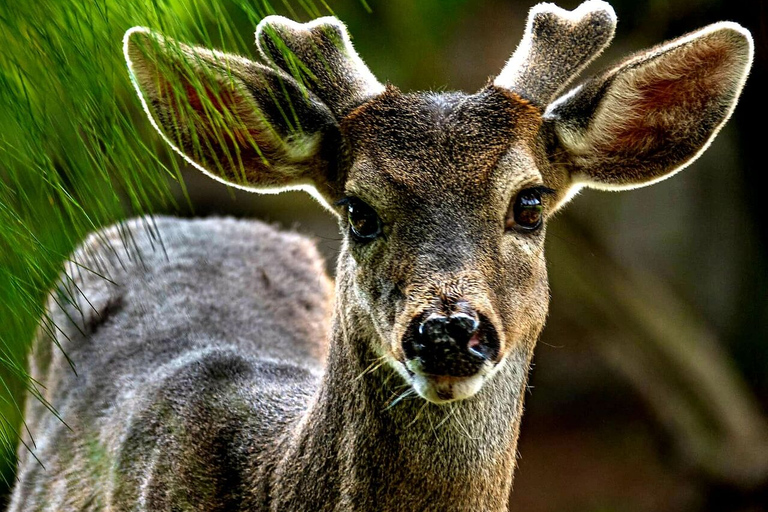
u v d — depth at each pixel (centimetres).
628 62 903
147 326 1181
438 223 807
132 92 883
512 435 878
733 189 2080
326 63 902
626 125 923
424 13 1647
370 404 854
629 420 2266
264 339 1194
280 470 905
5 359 776
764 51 1583
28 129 731
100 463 1070
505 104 855
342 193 884
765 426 1959
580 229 1906
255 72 888
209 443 972
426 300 774
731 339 2086
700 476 1947
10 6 718
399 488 855
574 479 2127
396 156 832
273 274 1317
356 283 850
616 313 1931
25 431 1245
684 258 2209
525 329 853
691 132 941
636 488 2059
